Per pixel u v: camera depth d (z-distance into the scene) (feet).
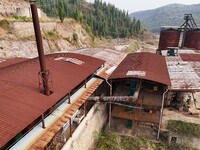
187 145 78.33
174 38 194.18
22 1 264.11
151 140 81.15
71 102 65.72
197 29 188.44
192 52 159.43
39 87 57.98
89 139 75.20
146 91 93.56
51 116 56.75
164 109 95.96
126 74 83.05
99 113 84.94
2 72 66.18
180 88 85.25
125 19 555.69
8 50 139.33
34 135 48.34
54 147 57.21
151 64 98.78
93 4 616.39
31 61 81.82
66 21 232.53
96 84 84.79
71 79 70.85
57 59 89.25
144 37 528.63
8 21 152.35
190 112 91.81
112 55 140.05
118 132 85.92
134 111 85.87
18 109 47.01
